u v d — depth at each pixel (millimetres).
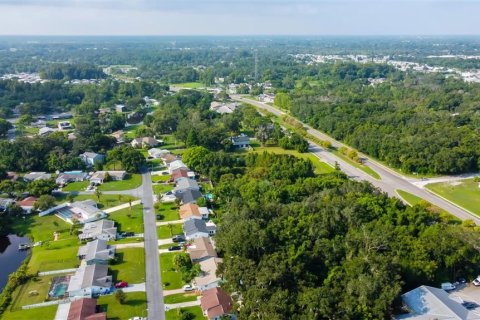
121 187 190375
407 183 195250
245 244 114000
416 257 114188
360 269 104062
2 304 110250
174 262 125688
